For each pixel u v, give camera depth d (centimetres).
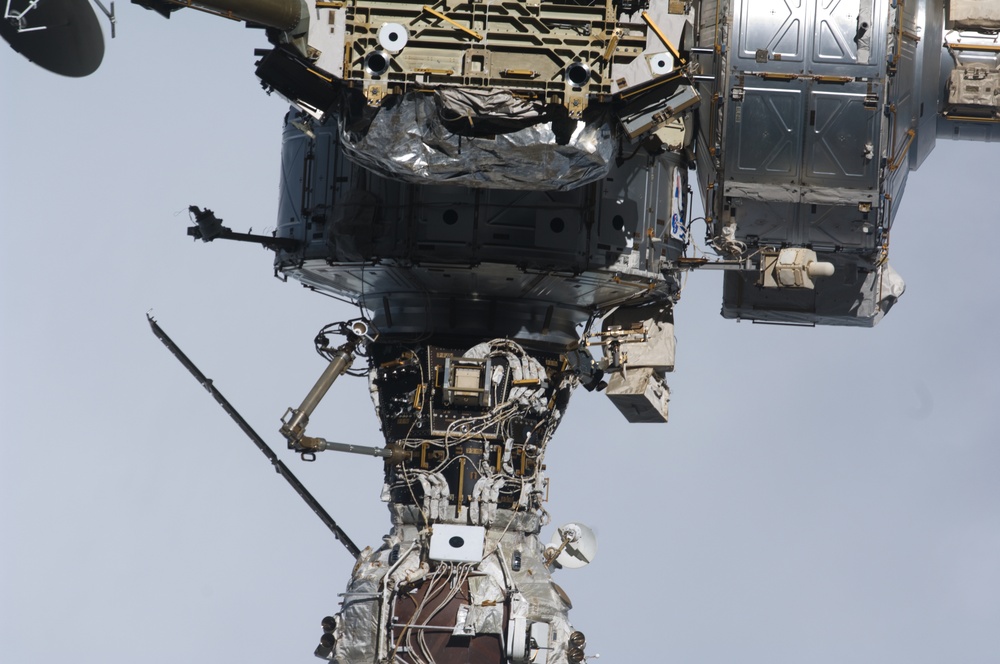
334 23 9969
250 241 11319
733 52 10994
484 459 11206
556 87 9919
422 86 9925
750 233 11500
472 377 11144
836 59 10956
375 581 11094
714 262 11375
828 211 11350
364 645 11012
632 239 11038
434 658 10875
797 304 12419
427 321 11350
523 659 10812
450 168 10050
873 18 10956
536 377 11262
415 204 10850
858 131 11000
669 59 9962
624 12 10062
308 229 11256
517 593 10938
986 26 11969
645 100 10069
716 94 11081
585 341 11650
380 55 9856
